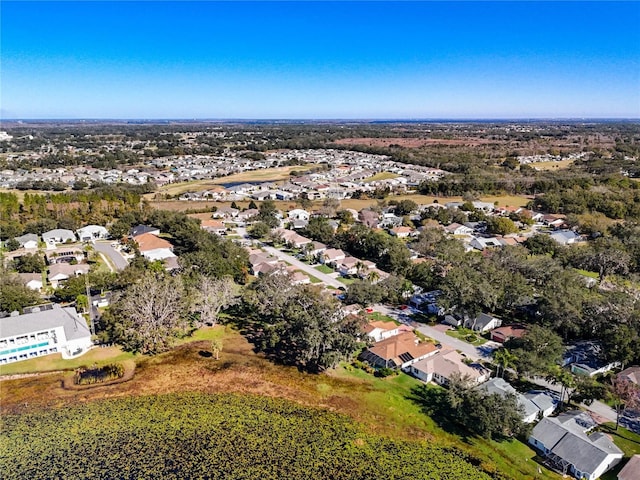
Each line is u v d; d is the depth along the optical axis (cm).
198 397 6372
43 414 5962
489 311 9069
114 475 4928
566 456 5119
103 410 6059
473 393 5753
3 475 4897
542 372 6384
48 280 10388
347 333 7075
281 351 7650
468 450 5453
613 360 7006
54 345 7406
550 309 7912
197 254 10588
